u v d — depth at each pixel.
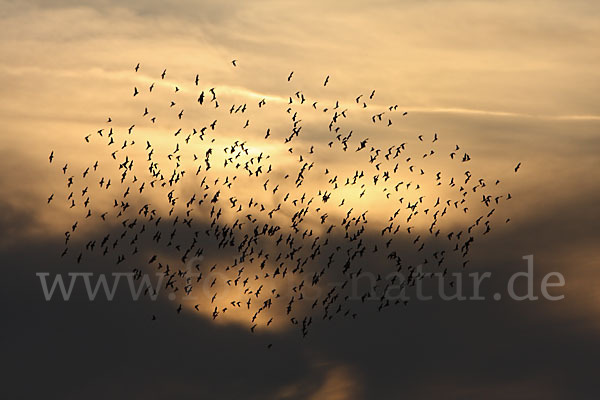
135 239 94.44
